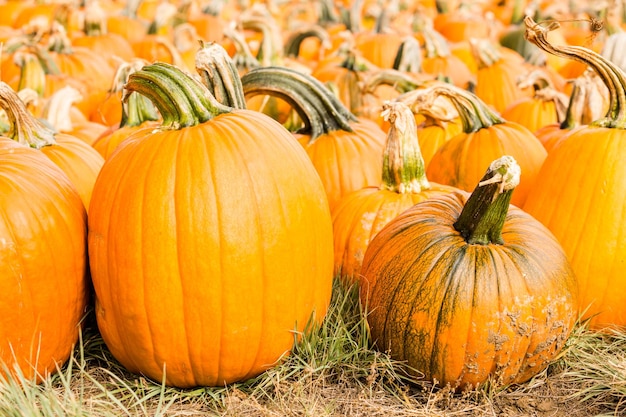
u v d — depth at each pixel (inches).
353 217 66.0
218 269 55.1
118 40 134.3
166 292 55.4
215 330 56.1
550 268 57.0
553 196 65.4
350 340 59.9
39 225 55.9
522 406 57.6
